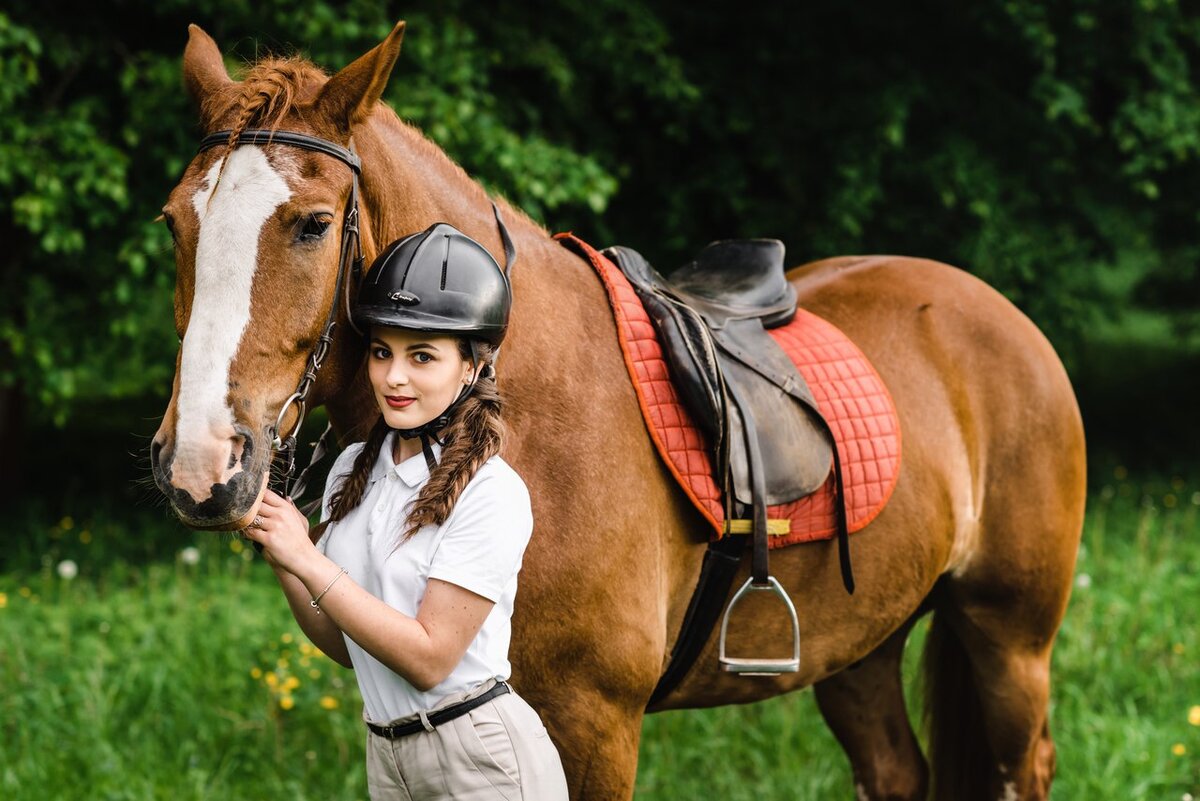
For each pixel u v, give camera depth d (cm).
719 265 250
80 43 535
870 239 678
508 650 185
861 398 233
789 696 375
